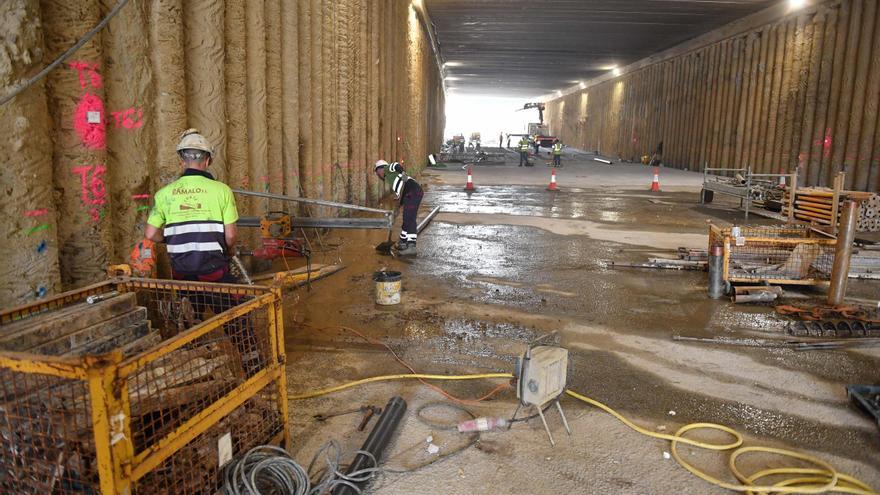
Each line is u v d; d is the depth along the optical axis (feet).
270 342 10.71
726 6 77.56
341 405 13.37
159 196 13.21
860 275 26.27
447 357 16.51
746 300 22.13
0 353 7.24
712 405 13.79
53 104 14.69
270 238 23.91
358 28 43.55
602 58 135.85
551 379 11.85
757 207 49.90
